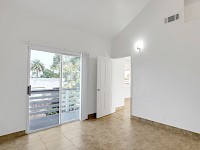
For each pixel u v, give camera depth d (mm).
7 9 2670
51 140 2678
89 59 4168
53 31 3357
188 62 2979
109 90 4625
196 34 2873
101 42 4535
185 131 2988
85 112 3977
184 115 3012
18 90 2820
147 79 3762
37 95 3271
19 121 2836
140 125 3553
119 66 5324
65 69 3738
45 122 3451
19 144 2506
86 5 3193
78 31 3891
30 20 2979
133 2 3586
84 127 3385
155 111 3553
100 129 3262
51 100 3502
